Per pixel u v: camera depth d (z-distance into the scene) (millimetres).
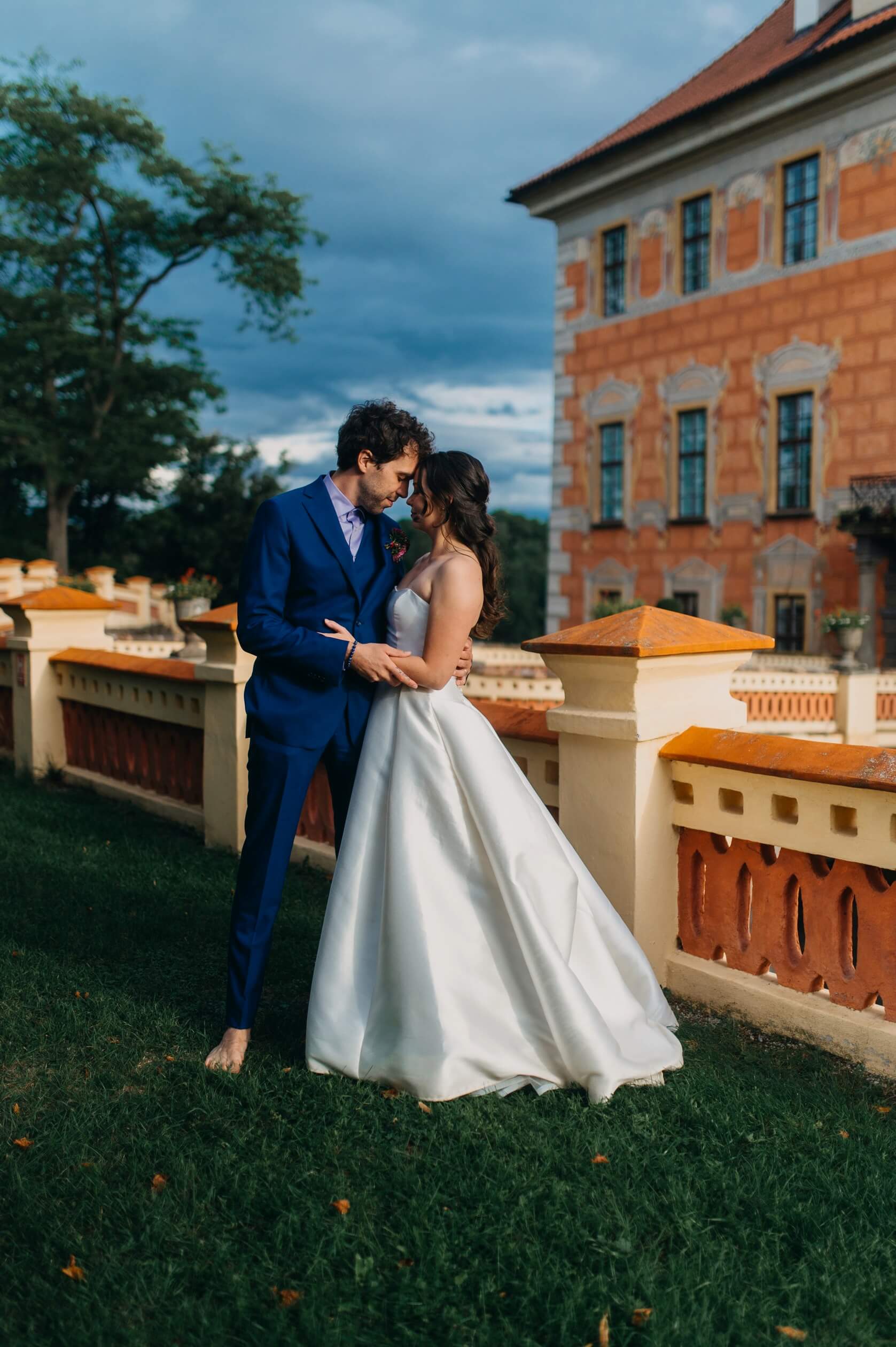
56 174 28172
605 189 22141
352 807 2781
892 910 2857
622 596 23109
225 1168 2270
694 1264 1966
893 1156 2387
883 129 17078
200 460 36125
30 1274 1937
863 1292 1909
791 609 19531
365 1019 2674
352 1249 1998
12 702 8062
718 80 22016
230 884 4551
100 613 7426
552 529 24734
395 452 2768
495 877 2629
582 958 2771
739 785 3199
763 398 19625
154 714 5977
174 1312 1852
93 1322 1811
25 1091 2672
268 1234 2049
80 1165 2287
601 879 3484
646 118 22516
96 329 31188
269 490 36000
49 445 29469
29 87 28453
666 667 3303
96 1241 2029
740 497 20234
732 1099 2615
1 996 3293
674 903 3490
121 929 3943
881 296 17469
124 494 34875
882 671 15156
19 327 29031
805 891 3105
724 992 3293
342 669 2705
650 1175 2270
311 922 4047
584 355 23438
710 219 20203
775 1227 2104
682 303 20984
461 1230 2064
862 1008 2973
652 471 22047
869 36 16281
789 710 13703
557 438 24359
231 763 5070
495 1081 2629
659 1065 2713
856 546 17719
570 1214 2100
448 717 2699
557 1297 1872
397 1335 1803
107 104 28641
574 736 3547
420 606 2748
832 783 2855
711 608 21016
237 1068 2775
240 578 2846
